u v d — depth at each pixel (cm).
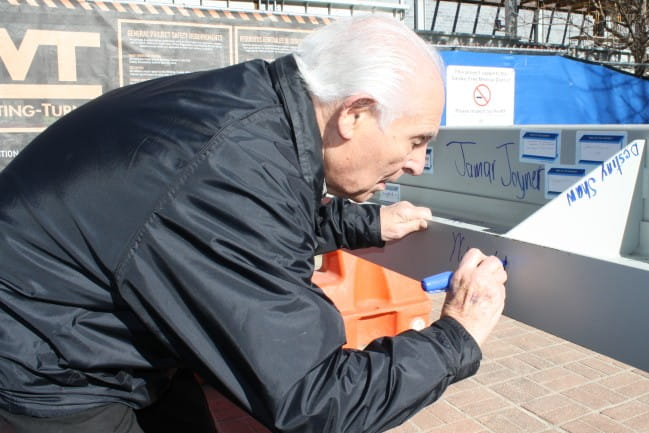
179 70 574
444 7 1148
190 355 116
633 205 161
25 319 121
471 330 128
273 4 643
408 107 121
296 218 118
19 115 523
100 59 545
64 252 119
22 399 126
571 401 344
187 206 112
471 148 209
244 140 116
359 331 304
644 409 335
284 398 108
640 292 108
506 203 200
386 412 116
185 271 110
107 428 132
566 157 183
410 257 173
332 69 119
